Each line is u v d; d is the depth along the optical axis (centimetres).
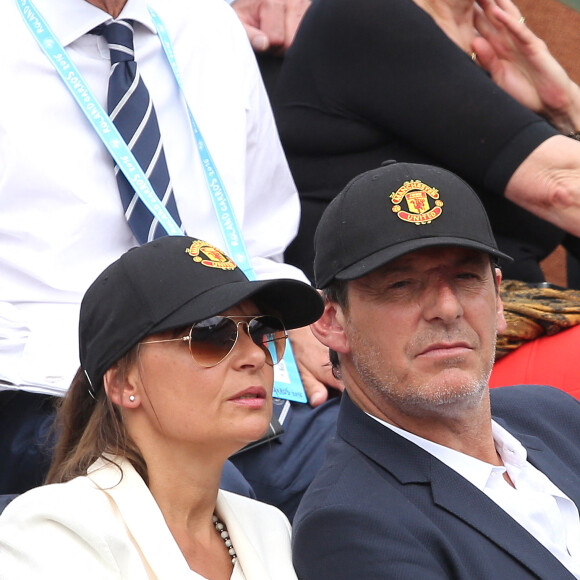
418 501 983
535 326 1369
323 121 1520
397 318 1003
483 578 937
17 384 1141
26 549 823
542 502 1021
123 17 1327
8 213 1234
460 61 1476
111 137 1260
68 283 1223
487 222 1045
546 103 1631
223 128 1386
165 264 888
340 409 1075
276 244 1440
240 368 891
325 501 969
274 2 1753
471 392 1000
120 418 901
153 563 834
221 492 966
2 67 1260
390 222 1010
